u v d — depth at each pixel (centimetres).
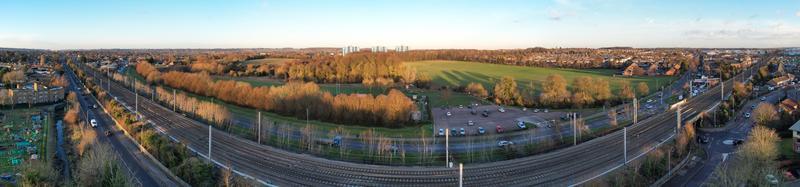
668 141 19438
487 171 15862
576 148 18400
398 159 17038
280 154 18012
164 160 16812
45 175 15012
